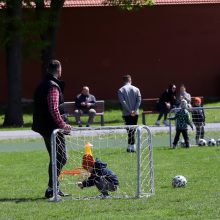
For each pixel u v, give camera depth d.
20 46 87.12
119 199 31.52
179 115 55.69
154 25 110.94
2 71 106.69
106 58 109.88
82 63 109.25
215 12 111.75
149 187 34.69
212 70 112.69
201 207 28.97
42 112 32.25
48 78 32.44
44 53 94.81
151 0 96.62
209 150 53.72
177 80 111.31
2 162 49.25
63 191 34.00
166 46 111.31
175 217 27.11
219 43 112.69
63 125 31.80
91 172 32.47
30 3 88.88
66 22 108.56
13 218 27.83
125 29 110.31
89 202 30.97
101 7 109.31
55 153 31.44
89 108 77.56
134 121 54.44
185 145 56.34
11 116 85.94
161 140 62.66
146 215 27.61
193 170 41.84
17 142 64.50
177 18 111.31
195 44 112.38
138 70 110.75
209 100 109.81
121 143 55.94
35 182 38.66
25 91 106.75
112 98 110.06
